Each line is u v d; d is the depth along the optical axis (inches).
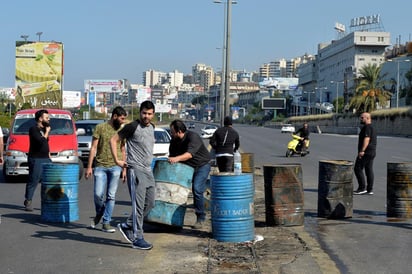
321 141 2193.7
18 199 575.5
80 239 369.7
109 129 393.4
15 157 724.0
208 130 2373.3
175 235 379.6
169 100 7480.3
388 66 5054.1
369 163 588.7
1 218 452.1
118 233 388.8
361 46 5723.4
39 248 344.8
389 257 323.0
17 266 304.0
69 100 4692.4
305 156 1274.6
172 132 399.2
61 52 2181.3
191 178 394.3
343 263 309.3
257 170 880.3
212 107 6323.8
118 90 4195.4
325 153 1390.3
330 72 6628.9
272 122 5994.1
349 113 3959.2
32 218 453.7
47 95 2177.7
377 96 3540.8
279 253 330.6
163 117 5664.4
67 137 751.1
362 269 297.4
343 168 445.1
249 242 355.9
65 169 431.8
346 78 5177.2
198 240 363.6
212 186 360.5
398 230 400.8
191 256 321.7
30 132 488.1
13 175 737.6
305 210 496.7
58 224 425.1
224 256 323.0
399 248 345.1
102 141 394.0
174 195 386.3
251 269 295.9
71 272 291.9
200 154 405.4
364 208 501.7
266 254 328.2
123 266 302.2
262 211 486.9
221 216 355.6
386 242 361.7
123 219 448.1
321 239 369.7
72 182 435.8
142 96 4458.7
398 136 2844.5
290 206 410.0
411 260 316.2
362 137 587.5
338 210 444.5
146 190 342.0
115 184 394.3
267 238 371.9
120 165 342.6
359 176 594.9
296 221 410.6
